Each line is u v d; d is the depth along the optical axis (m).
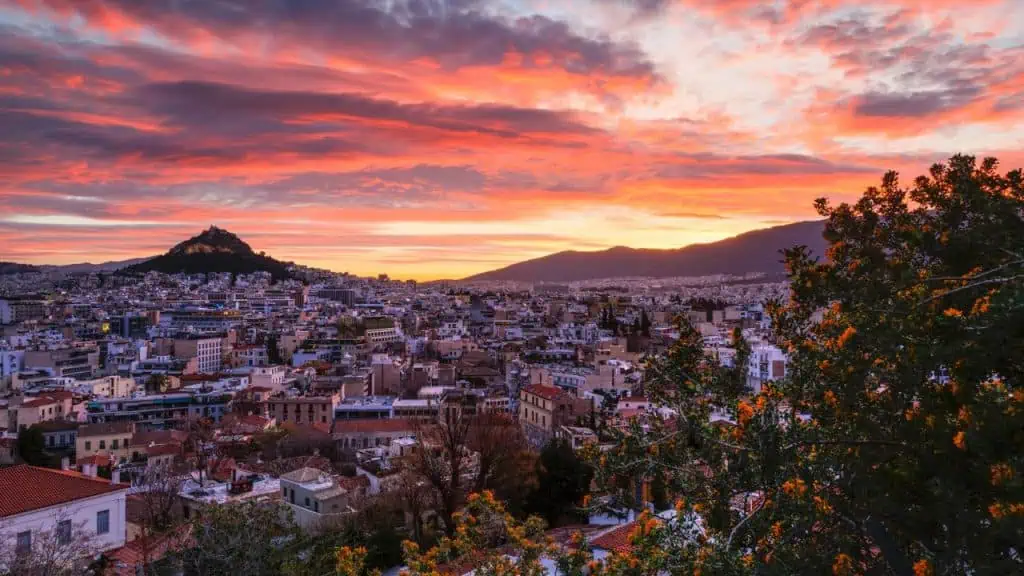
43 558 32.25
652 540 14.32
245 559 28.88
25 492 38.97
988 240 15.76
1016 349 12.23
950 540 12.20
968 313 13.88
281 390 156.62
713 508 14.54
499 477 59.56
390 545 49.34
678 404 16.73
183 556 30.61
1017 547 11.34
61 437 120.94
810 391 15.72
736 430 14.82
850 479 13.67
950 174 16.67
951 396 12.91
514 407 149.75
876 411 14.11
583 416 101.69
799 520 13.35
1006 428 10.90
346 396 158.25
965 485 12.16
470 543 20.22
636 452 16.14
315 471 61.06
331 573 30.16
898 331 13.74
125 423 115.06
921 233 16.22
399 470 65.69
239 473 76.56
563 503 58.03
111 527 41.62
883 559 13.80
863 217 17.17
